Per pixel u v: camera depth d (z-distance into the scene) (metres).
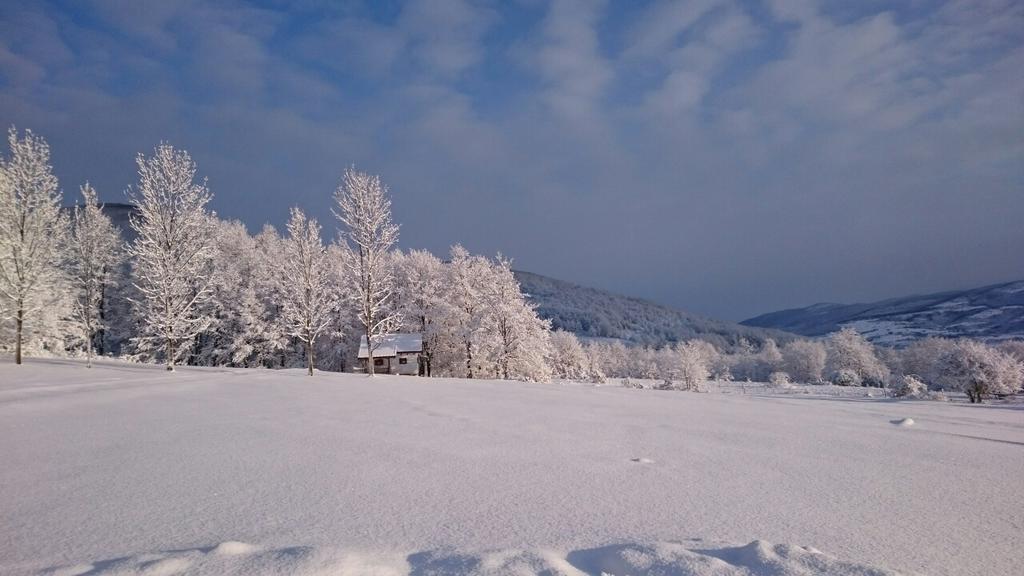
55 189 29.31
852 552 3.69
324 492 5.12
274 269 46.03
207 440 7.91
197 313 43.25
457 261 47.03
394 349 42.72
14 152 27.89
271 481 5.54
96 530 4.03
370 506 4.67
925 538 4.00
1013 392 38.38
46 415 10.59
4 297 27.66
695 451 7.48
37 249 28.36
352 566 3.10
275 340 44.47
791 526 4.26
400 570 3.17
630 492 5.22
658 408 13.20
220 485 5.38
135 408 11.73
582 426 9.66
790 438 8.88
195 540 3.79
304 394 15.18
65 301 33.81
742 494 5.23
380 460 6.58
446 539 3.81
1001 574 3.32
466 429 9.08
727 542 3.81
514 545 3.70
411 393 15.95
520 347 41.62
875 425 11.08
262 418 10.26
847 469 6.50
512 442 7.89
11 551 3.58
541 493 5.14
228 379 20.73
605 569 3.27
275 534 3.91
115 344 47.75
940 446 8.45
